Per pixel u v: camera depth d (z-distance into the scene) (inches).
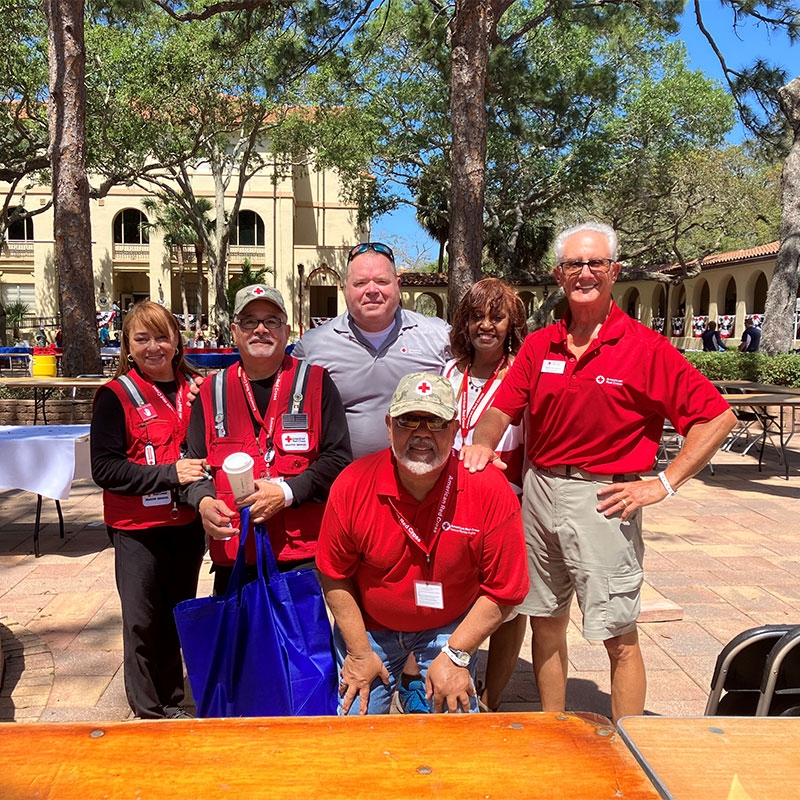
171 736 54.3
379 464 82.9
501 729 55.7
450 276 387.2
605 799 47.1
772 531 245.6
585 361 94.3
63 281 410.0
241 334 100.8
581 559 96.3
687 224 1023.6
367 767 50.3
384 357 122.0
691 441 91.0
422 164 973.2
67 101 394.9
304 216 1589.6
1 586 185.2
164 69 770.2
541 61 762.2
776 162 656.4
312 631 91.0
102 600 175.5
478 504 81.3
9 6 670.5
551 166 901.2
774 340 623.5
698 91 846.5
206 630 88.9
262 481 95.7
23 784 48.1
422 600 84.6
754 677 84.8
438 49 602.2
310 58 508.1
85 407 409.4
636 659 99.1
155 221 1486.2
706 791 47.4
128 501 110.0
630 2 527.8
